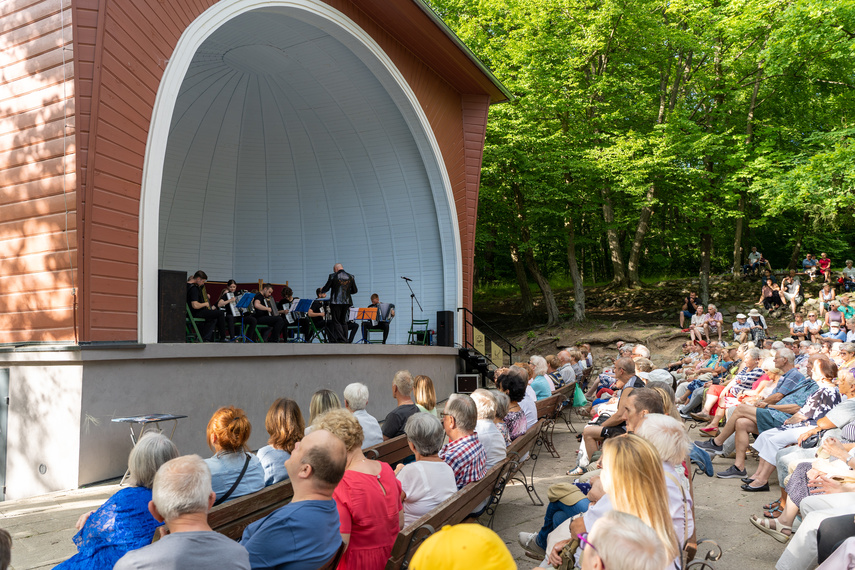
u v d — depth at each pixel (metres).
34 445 6.49
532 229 23.69
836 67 21.12
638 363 8.73
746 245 31.91
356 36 11.45
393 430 5.76
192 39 8.07
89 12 6.73
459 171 15.32
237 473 3.53
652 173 21.27
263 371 8.49
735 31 19.38
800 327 16.66
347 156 15.25
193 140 14.77
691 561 3.42
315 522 2.65
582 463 6.77
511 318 26.00
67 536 4.57
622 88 23.20
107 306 6.68
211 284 15.06
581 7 21.14
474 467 4.39
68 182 6.60
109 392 6.48
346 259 16.33
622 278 25.92
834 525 3.56
